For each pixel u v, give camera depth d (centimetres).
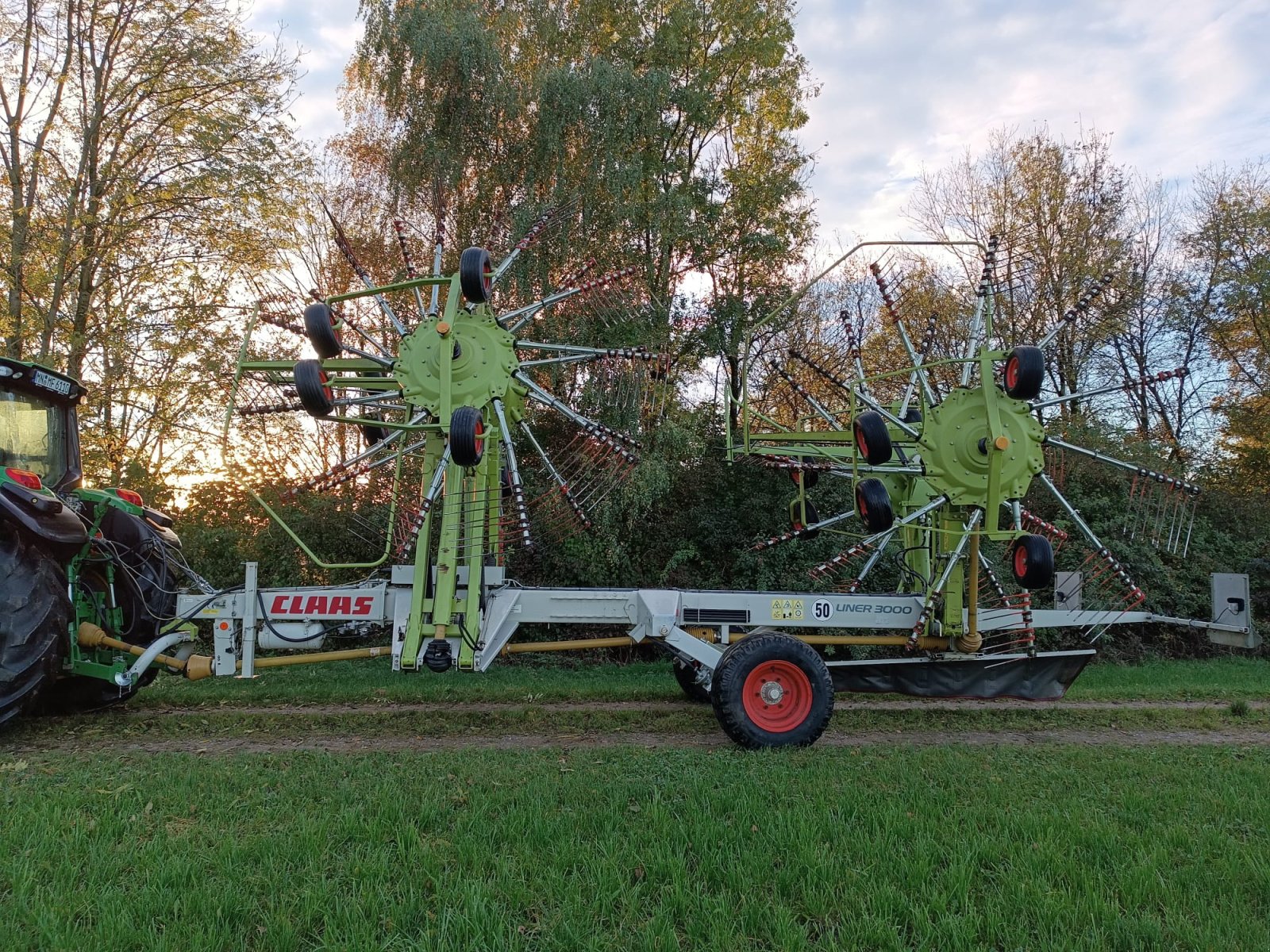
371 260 1315
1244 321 1734
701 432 1238
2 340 1170
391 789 410
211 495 1130
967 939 268
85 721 623
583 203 1166
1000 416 616
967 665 706
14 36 1202
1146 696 816
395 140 1234
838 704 757
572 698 747
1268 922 288
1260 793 445
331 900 288
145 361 1235
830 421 826
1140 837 367
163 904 282
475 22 1186
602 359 754
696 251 1372
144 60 1224
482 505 596
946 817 384
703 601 612
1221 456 1548
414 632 572
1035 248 1720
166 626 624
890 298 709
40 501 543
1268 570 1288
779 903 293
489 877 309
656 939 262
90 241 1212
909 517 614
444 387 587
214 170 1230
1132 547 1189
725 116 1529
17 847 333
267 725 614
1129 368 1855
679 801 404
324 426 1067
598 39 1462
